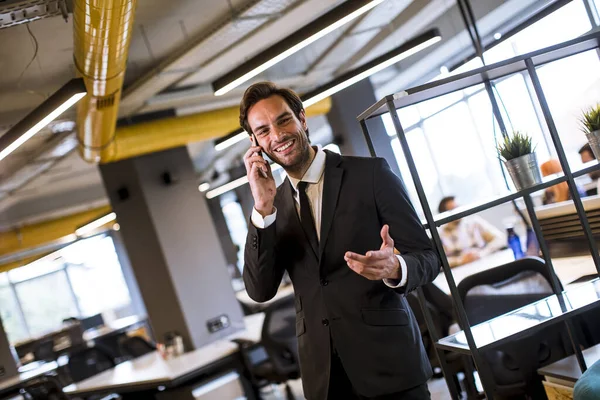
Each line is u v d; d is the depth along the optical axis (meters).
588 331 2.84
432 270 1.71
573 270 2.85
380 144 8.77
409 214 1.76
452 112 9.50
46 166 9.21
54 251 15.88
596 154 2.26
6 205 11.66
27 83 5.76
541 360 2.84
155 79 6.19
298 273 1.86
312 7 5.93
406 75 9.30
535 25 5.06
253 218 1.84
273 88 1.80
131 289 17.00
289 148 1.77
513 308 3.01
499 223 8.64
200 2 5.12
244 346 5.01
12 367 8.16
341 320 1.76
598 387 1.58
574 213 2.80
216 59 6.27
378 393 1.72
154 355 6.32
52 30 4.82
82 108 4.90
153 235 6.74
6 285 16.70
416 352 1.77
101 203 13.57
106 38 3.47
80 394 5.54
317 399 1.83
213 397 4.92
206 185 11.73
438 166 10.06
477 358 1.95
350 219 1.76
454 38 7.59
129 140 6.38
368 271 1.55
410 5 6.74
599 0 4.37
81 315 17.12
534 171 2.18
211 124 7.02
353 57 8.09
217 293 6.95
